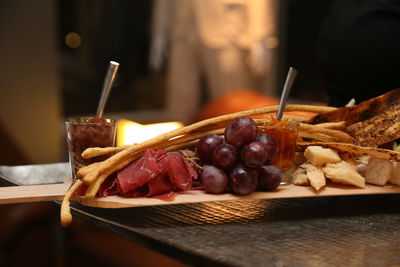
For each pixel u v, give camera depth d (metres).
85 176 0.83
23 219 1.26
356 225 0.84
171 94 2.24
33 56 2.13
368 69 1.08
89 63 2.52
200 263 0.74
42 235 1.27
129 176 0.84
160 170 0.84
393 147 0.98
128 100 2.59
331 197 0.95
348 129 0.95
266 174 0.86
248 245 0.77
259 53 2.21
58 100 2.19
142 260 1.21
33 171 1.06
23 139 2.15
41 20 2.12
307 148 0.90
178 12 2.16
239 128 0.85
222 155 0.85
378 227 0.83
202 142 0.88
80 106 2.50
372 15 1.06
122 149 0.89
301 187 0.89
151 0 2.57
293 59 2.70
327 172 0.89
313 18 2.67
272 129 0.90
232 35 2.15
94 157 0.90
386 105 0.95
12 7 2.07
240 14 2.14
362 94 1.10
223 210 0.88
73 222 1.26
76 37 2.47
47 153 2.19
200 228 0.81
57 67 2.20
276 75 2.68
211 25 2.13
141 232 0.80
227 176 0.86
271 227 0.82
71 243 1.25
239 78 2.19
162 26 2.26
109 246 1.23
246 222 0.84
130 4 2.56
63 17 2.44
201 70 2.21
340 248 0.77
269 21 2.23
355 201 0.93
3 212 1.27
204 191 0.86
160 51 2.29
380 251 0.76
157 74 2.59
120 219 0.84
